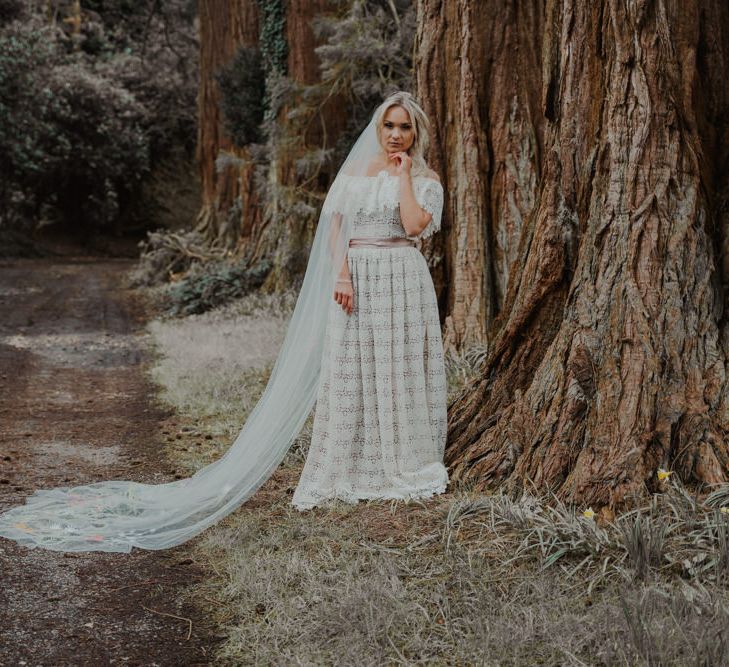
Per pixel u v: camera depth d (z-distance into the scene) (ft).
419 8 26.09
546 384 14.30
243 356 29.78
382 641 9.91
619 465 12.73
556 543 11.70
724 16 14.53
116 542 13.60
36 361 32.73
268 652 9.94
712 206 14.34
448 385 21.75
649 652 8.95
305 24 45.19
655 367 13.25
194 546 13.51
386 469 14.73
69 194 101.71
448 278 25.98
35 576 12.41
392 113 14.83
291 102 45.83
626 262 13.82
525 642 9.62
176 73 105.40
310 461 15.02
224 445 20.10
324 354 15.02
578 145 14.89
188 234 62.85
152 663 10.00
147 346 36.55
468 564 11.61
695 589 10.35
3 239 90.79
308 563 12.16
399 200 14.66
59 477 17.62
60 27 101.09
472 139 25.21
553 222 15.11
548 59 15.70
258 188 51.08
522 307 15.38
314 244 15.25
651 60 13.93
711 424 13.03
